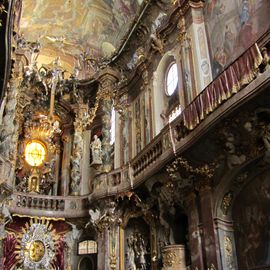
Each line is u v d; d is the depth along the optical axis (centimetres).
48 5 2284
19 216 1845
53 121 2328
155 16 1895
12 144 1855
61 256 1886
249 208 1085
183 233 1412
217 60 1362
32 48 2205
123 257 1609
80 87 2403
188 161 1213
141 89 1922
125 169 1633
